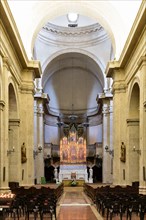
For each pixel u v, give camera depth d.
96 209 15.68
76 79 39.12
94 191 18.00
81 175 35.00
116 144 22.02
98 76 37.06
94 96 38.81
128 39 18.42
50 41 32.88
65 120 39.53
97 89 38.56
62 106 39.69
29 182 21.67
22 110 22.09
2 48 15.49
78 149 36.31
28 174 21.75
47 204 11.45
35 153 28.62
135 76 18.72
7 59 15.93
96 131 38.00
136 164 20.69
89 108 39.22
